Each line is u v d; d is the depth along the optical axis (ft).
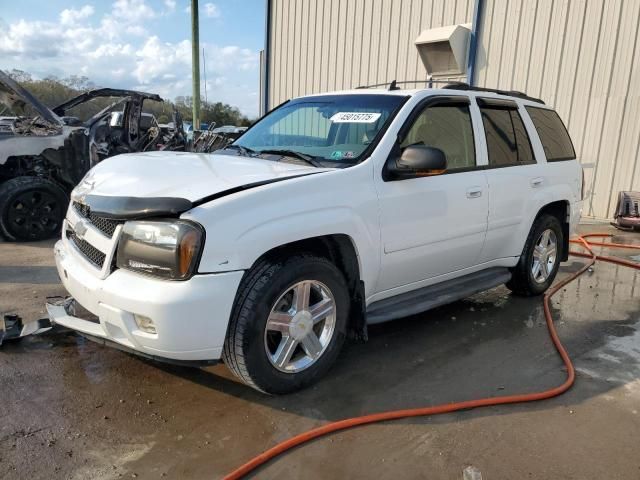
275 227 9.39
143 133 32.45
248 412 9.78
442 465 8.45
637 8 28.35
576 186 17.66
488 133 14.39
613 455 8.81
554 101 31.94
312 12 44.27
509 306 16.24
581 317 15.40
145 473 8.07
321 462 8.42
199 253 8.69
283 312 10.02
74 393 10.22
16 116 27.86
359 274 11.06
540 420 9.80
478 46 34.60
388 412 9.77
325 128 13.00
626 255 23.48
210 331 8.93
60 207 24.29
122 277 9.20
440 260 13.00
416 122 12.39
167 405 9.93
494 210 14.15
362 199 10.81
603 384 11.26
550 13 31.40
